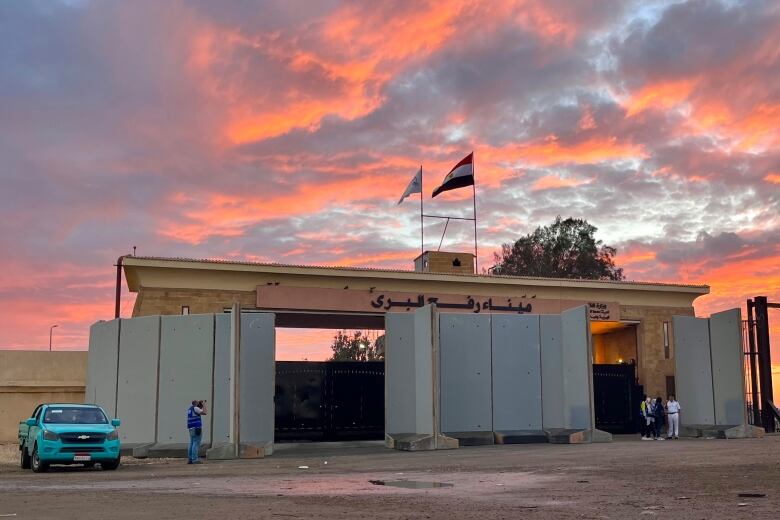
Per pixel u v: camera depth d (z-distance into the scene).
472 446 27.62
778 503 10.52
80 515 10.41
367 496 12.53
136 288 38.16
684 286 41.75
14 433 31.86
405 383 28.61
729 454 20.16
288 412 30.06
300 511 10.53
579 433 28.03
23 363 32.50
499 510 10.34
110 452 20.23
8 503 12.11
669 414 30.48
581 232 75.88
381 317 37.84
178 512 10.60
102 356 29.14
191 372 26.89
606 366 36.31
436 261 41.38
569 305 40.16
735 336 31.64
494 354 30.11
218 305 34.19
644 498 11.34
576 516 9.58
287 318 38.28
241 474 18.05
